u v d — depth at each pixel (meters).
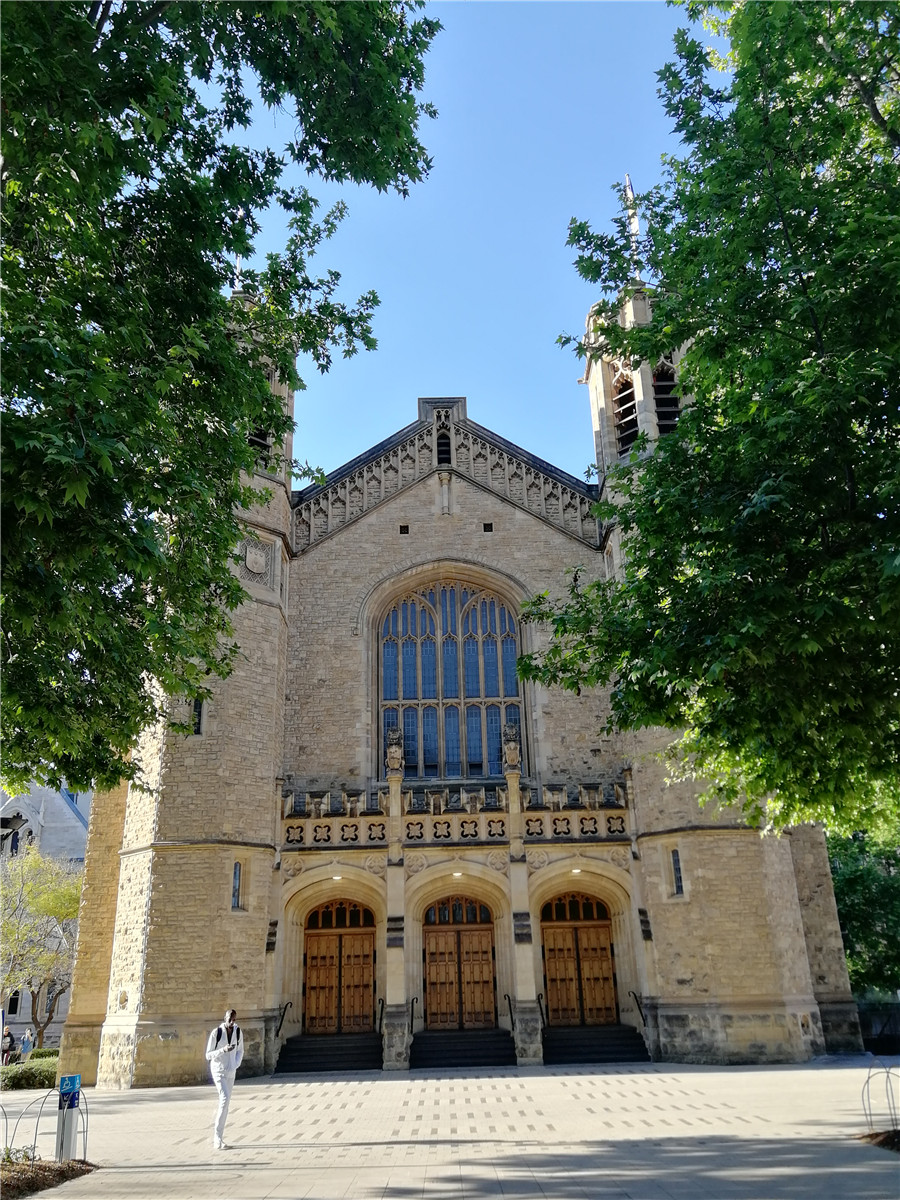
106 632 14.09
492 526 35.25
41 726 15.09
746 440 12.67
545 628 33.69
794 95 13.98
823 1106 16.55
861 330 12.62
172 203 15.30
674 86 14.88
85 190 12.02
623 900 29.23
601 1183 10.44
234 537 16.72
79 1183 11.44
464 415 37.28
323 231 18.23
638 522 14.47
